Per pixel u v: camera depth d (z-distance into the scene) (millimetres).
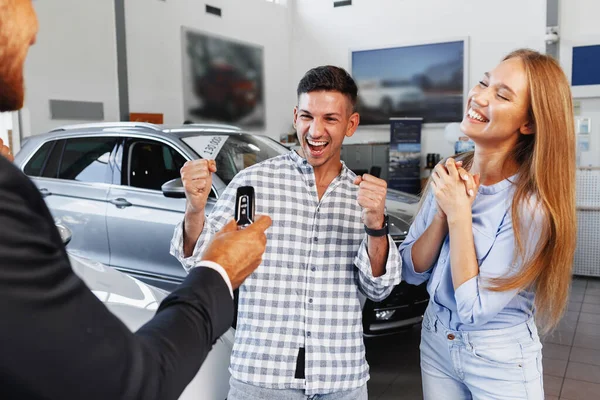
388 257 1304
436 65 9156
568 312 4363
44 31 6320
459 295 1197
